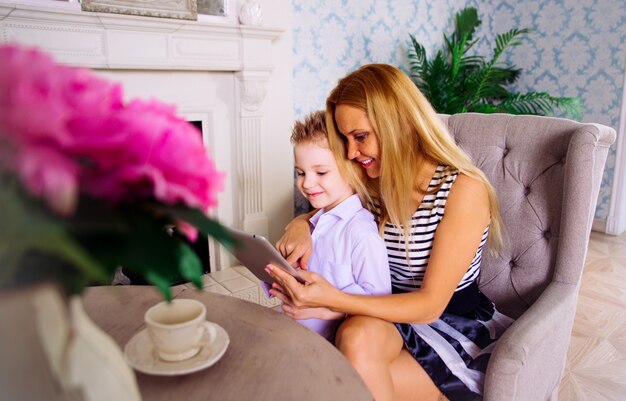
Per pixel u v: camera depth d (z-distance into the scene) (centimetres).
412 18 299
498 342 88
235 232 84
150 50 191
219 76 218
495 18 362
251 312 81
